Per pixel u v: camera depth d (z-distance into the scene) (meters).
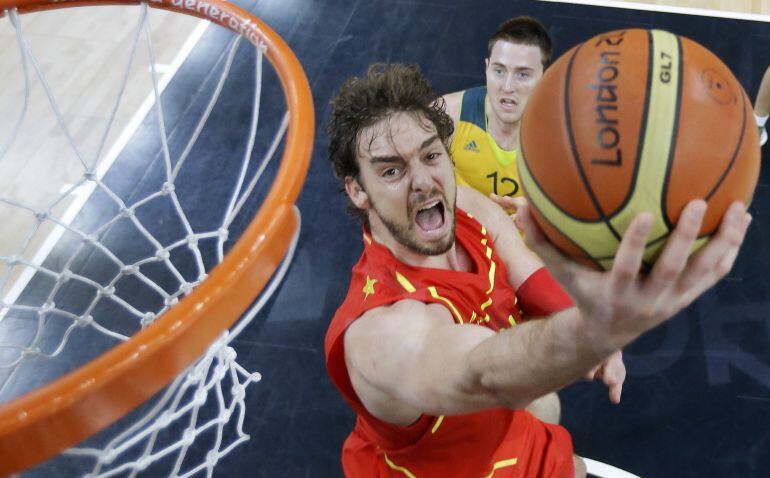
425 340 1.46
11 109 4.51
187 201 3.98
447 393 1.33
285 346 3.44
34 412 1.13
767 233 3.76
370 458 2.10
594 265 1.11
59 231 3.83
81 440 1.20
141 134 4.34
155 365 1.23
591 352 1.04
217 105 4.50
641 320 0.97
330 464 3.08
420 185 1.75
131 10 5.26
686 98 1.03
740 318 3.45
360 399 1.80
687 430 3.11
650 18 5.04
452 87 4.59
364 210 1.94
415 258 1.84
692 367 3.30
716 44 4.84
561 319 1.07
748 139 1.06
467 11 5.11
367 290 1.78
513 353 1.14
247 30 2.08
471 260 1.94
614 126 1.03
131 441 1.65
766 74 3.95
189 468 2.99
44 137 4.33
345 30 5.00
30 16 5.23
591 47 1.10
